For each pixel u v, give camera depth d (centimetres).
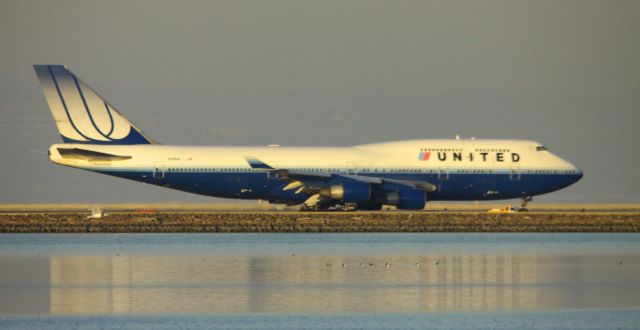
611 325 16900
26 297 18800
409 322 17038
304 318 17262
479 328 16675
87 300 18550
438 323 16950
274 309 17912
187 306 18088
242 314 17488
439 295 19275
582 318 17412
